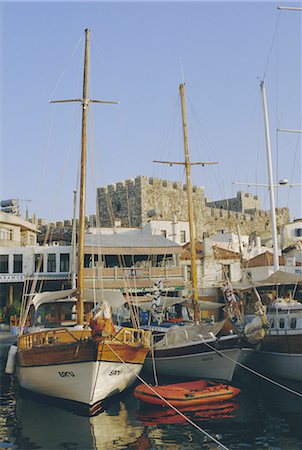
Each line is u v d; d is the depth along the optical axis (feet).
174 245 157.07
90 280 141.49
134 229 190.29
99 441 53.67
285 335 79.51
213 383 75.20
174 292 153.89
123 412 64.90
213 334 78.48
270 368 84.38
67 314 85.71
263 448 50.90
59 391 65.31
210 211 247.70
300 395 73.51
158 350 82.38
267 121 121.80
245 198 294.25
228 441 53.26
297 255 173.37
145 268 147.33
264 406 67.10
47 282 158.40
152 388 69.00
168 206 227.61
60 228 209.97
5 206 209.97
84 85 81.56
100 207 233.96
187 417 62.08
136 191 219.00
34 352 66.44
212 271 168.14
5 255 158.61
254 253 188.34
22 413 65.05
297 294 109.60
